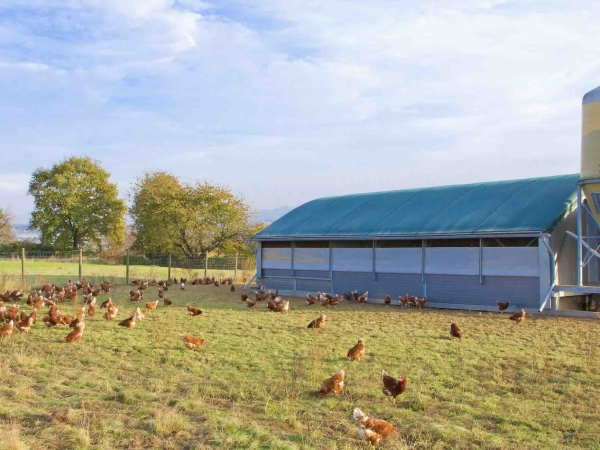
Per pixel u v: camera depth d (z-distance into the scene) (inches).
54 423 342.3
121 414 363.3
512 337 646.5
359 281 1085.8
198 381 447.8
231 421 344.8
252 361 517.0
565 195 919.7
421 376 465.4
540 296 853.8
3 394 401.1
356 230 1085.1
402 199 1177.4
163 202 2598.4
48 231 2967.5
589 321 760.3
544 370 485.1
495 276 905.5
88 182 3093.0
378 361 520.7
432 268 980.6
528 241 874.8
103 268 1980.8
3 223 3299.7
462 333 671.8
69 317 730.8
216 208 2586.1
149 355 545.3
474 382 449.1
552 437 333.4
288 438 326.0
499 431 343.9
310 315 846.5
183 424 342.3
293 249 1200.2
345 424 351.9
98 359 525.0
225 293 1175.6
